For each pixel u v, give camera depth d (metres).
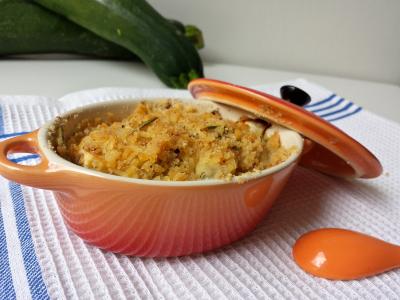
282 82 0.40
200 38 0.48
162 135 0.19
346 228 0.21
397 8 0.46
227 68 0.50
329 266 0.18
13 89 0.38
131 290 0.17
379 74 0.50
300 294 0.17
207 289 0.17
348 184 0.25
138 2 0.43
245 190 0.18
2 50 0.45
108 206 0.17
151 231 0.17
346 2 0.47
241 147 0.20
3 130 0.27
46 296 0.16
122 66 0.48
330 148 0.21
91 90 0.35
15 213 0.20
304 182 0.25
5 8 0.42
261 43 0.51
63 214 0.19
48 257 0.18
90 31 0.45
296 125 0.20
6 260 0.17
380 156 0.28
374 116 0.34
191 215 0.17
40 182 0.16
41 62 0.47
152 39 0.42
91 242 0.18
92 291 0.16
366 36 0.48
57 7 0.43
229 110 0.23
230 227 0.19
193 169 0.19
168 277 0.18
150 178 0.18
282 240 0.20
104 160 0.18
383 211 0.23
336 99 0.37
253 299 0.17
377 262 0.18
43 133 0.19
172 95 0.36
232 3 0.50
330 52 0.50
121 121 0.23
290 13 0.49
